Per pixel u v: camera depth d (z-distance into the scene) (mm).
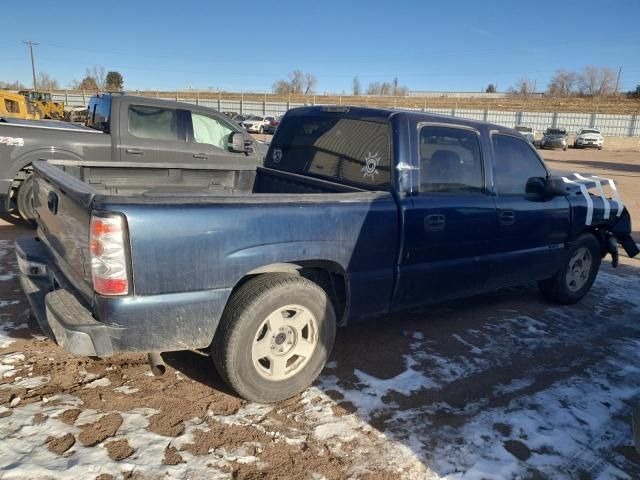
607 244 5746
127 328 2711
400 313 4953
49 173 3395
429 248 3895
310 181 4316
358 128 4109
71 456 2607
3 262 5402
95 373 3402
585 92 90500
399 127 3820
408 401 3434
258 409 3188
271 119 43312
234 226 2920
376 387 3568
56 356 3545
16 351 3564
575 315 5320
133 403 3113
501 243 4480
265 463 2729
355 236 3426
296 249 3158
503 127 4605
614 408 3598
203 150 7480
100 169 4285
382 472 2758
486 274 4426
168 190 4617
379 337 4383
